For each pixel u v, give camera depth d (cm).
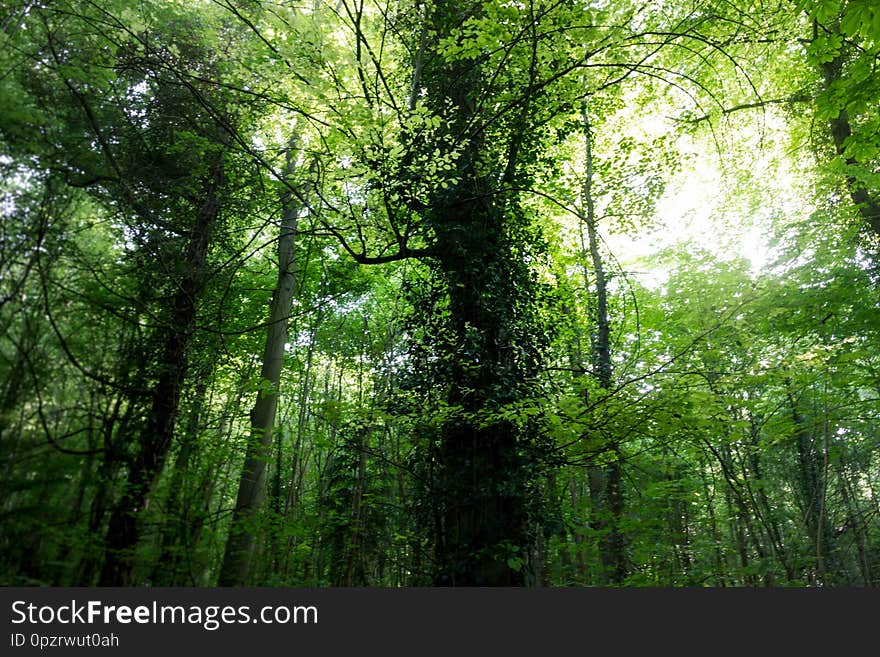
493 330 737
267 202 834
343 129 657
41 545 411
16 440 406
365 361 1220
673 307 965
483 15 782
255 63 781
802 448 1052
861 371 870
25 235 441
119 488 466
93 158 529
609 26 709
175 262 629
